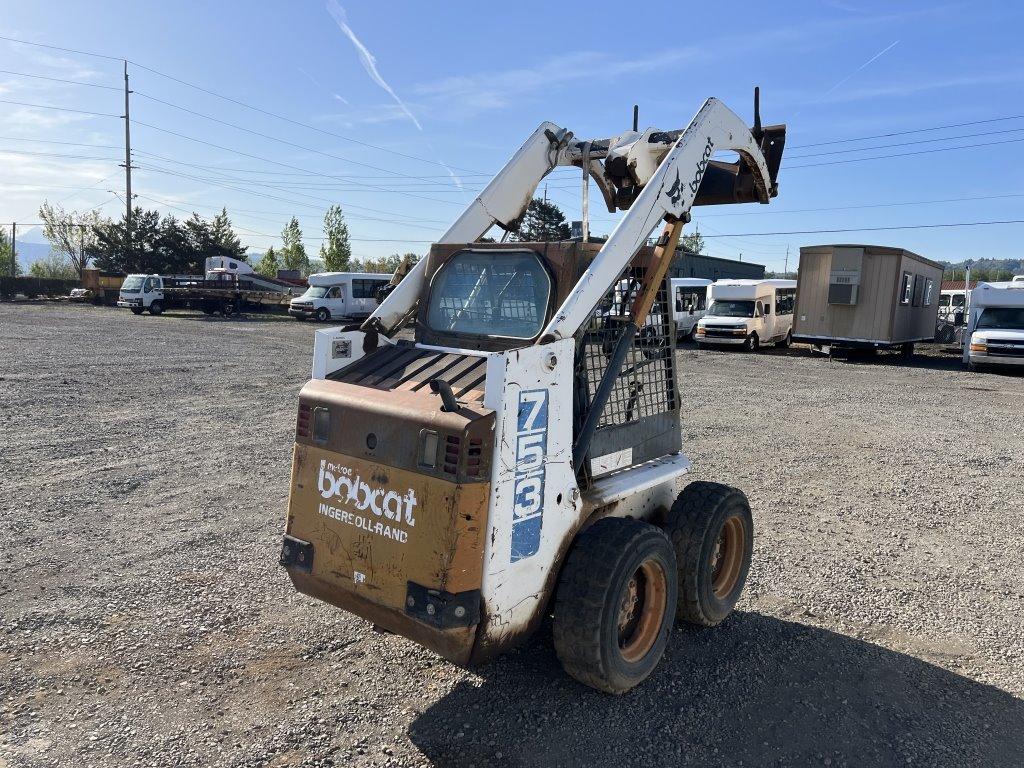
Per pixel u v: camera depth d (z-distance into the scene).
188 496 6.63
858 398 14.16
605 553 3.36
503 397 3.01
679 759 3.16
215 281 37.25
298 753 3.13
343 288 35.16
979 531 6.36
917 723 3.50
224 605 4.52
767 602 4.85
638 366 4.10
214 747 3.15
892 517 6.70
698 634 4.36
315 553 3.43
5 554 5.18
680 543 4.14
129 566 5.06
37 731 3.23
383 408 3.20
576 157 4.84
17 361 15.12
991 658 4.16
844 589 5.07
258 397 12.03
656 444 4.30
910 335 23.31
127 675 3.71
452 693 3.62
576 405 3.57
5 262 62.00
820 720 3.49
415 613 3.04
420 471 3.04
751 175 4.86
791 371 18.98
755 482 7.80
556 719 3.42
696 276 38.47
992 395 15.06
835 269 21.73
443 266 4.08
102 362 15.55
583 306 3.42
